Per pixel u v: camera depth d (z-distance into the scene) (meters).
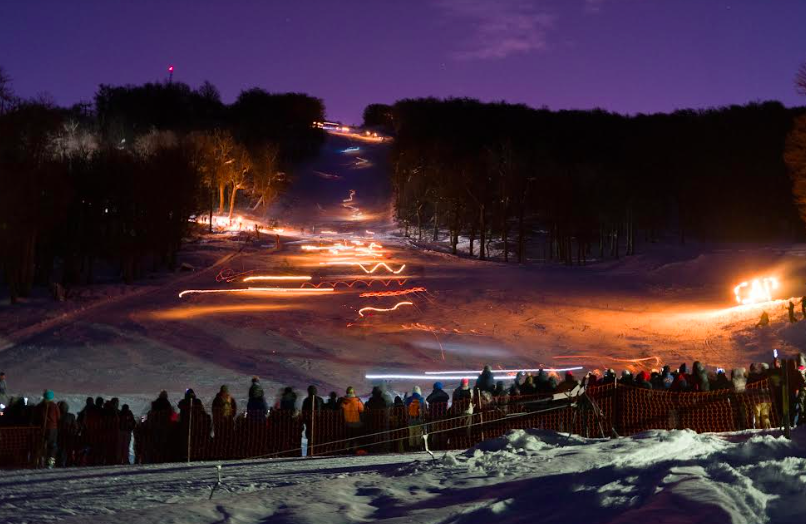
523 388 19.00
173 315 49.94
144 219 69.19
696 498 7.27
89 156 80.19
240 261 81.69
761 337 41.38
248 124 172.88
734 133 133.88
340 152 183.88
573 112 173.50
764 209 126.12
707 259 82.44
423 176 124.44
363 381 34.19
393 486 9.89
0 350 39.44
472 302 58.41
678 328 47.84
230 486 11.66
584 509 7.75
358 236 115.44
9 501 11.02
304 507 8.67
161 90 176.62
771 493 7.71
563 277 76.62
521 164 112.38
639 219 115.62
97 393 30.03
